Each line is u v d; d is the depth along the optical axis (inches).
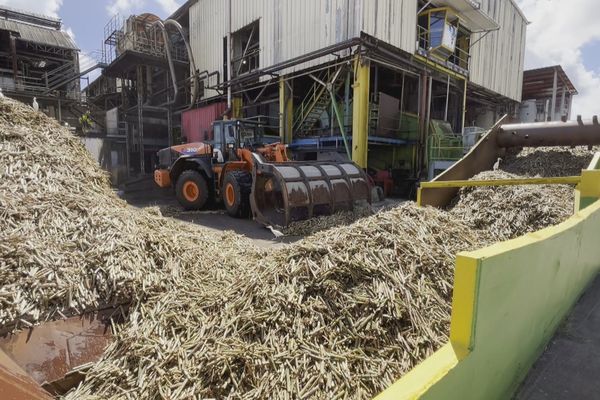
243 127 306.2
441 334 71.8
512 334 62.1
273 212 245.9
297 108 485.4
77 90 831.1
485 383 53.9
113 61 639.1
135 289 94.3
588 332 88.0
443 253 90.4
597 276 121.2
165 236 121.5
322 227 218.8
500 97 679.1
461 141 416.5
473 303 47.1
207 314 88.2
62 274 92.0
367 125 387.5
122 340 81.4
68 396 69.7
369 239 90.1
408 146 451.2
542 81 783.7
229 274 113.8
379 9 388.5
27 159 137.3
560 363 76.8
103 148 603.2
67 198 122.7
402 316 73.5
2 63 788.0
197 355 73.7
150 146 682.8
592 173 122.7
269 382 65.4
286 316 76.9
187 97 668.1
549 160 215.3
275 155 277.4
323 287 80.0
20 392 50.5
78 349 80.4
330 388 63.2
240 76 514.3
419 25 475.2
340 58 403.9
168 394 65.9
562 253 83.2
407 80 510.3
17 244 95.7
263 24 495.8
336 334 72.3
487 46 604.1
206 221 270.1
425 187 162.9
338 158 390.0
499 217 152.3
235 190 274.7
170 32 669.3
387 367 66.2
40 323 81.5
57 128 169.9
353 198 246.4
